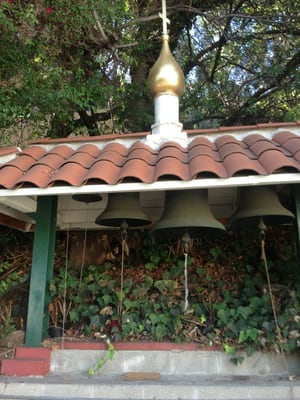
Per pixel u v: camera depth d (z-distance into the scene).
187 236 3.45
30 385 3.02
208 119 9.67
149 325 3.57
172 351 3.39
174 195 3.50
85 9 5.66
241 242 4.86
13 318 4.59
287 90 9.04
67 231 5.30
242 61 9.35
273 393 2.87
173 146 3.66
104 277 4.32
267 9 8.56
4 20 4.71
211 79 9.66
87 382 3.05
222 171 2.99
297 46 8.53
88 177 2.98
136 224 4.05
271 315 3.43
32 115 6.18
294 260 4.27
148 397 2.93
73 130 8.07
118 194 3.73
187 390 2.92
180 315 3.59
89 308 3.83
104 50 7.03
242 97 9.59
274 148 3.27
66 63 6.62
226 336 3.38
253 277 4.21
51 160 3.48
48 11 5.50
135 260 5.16
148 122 8.30
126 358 3.40
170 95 4.26
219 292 4.14
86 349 3.45
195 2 8.89
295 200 3.33
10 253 5.84
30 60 5.76
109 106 8.02
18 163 3.44
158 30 8.57
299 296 3.48
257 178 2.87
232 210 4.74
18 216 4.64
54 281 3.80
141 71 8.44
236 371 3.30
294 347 3.18
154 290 4.26
